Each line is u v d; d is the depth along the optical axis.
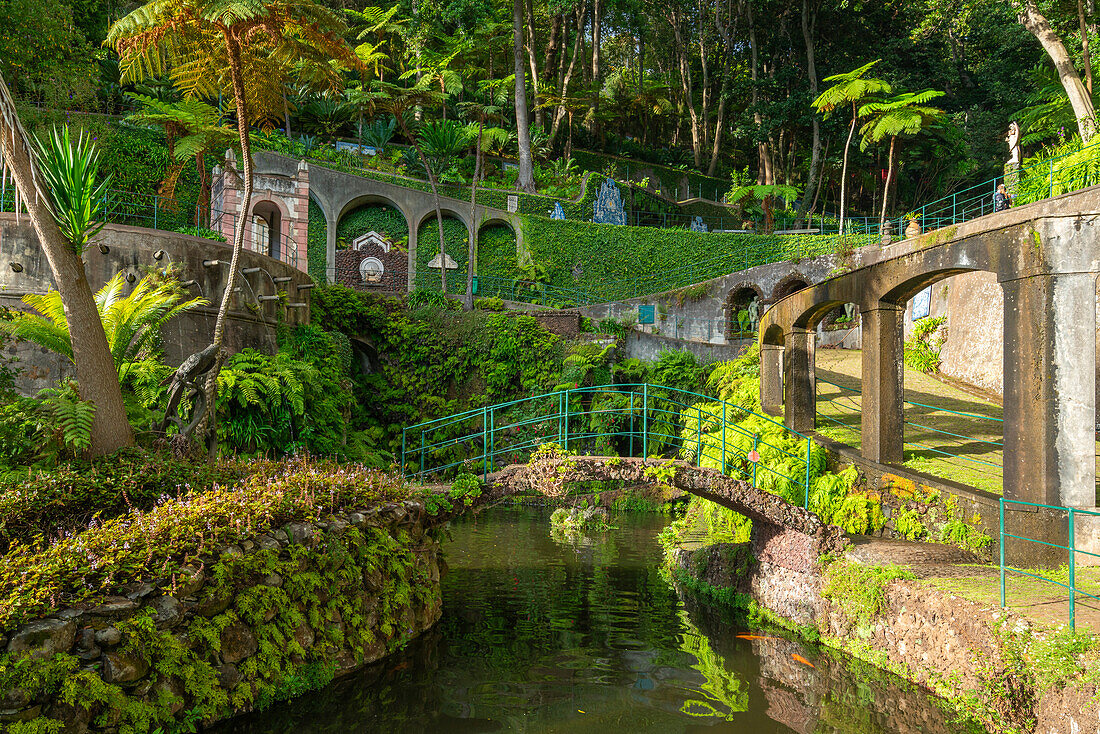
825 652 9.16
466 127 36.47
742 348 25.11
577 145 45.75
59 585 5.75
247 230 20.06
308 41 11.34
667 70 53.06
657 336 25.70
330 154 31.56
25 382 13.13
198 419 10.49
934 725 6.86
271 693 7.25
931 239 17.33
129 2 31.09
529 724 7.08
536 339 24.98
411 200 30.31
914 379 18.27
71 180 9.00
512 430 23.84
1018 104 39.34
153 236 14.53
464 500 10.53
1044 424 8.27
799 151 47.31
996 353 16.66
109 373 9.41
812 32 41.34
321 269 28.66
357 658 8.53
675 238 32.09
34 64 20.77
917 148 39.56
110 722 5.68
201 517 7.24
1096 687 5.54
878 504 10.73
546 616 10.97
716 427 13.76
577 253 31.88
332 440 15.92
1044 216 8.30
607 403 23.92
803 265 26.70
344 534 8.56
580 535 18.06
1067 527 8.16
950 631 7.35
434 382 24.58
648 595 12.28
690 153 51.97
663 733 6.84
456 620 10.73
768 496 10.09
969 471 10.79
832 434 13.28
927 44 38.53
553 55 46.41
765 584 11.04
